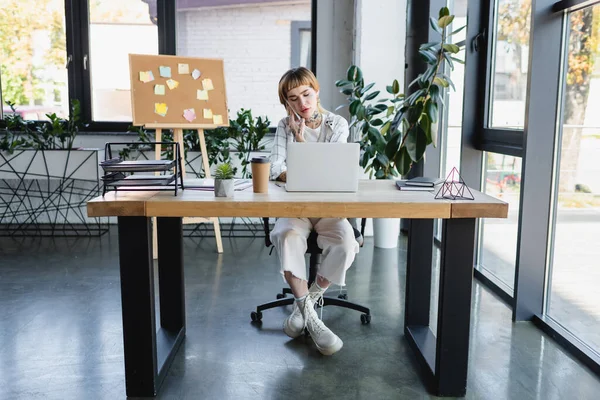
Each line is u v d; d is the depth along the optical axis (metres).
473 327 2.69
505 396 2.03
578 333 2.47
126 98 5.03
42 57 4.96
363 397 2.03
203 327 2.69
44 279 3.45
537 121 2.62
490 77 3.47
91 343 2.48
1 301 3.03
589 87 2.36
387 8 4.39
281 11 5.21
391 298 3.13
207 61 4.12
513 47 3.14
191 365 2.28
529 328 2.68
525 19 2.99
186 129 4.43
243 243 4.53
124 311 1.99
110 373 2.20
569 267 2.54
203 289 3.29
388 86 4.07
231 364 2.29
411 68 4.56
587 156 2.37
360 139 4.36
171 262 2.51
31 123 4.93
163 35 4.99
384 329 2.68
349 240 2.36
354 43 4.76
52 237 4.67
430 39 4.29
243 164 4.57
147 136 4.69
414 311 2.55
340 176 2.10
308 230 2.45
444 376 2.02
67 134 4.68
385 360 2.33
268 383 2.12
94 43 4.96
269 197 1.98
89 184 5.07
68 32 4.90
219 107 4.09
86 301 3.04
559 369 2.24
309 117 2.64
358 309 2.77
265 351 2.42
